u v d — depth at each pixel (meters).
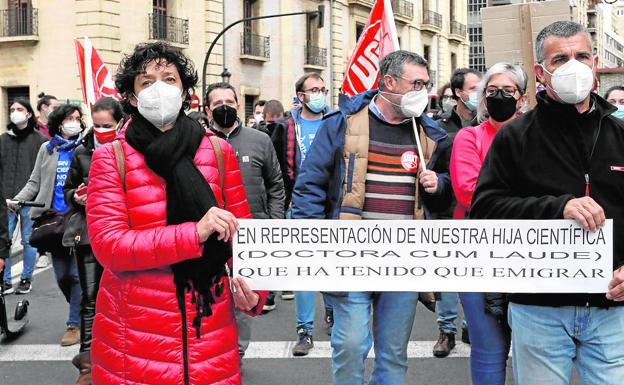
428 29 41.34
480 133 3.96
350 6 33.19
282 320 6.79
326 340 6.10
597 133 2.82
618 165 2.81
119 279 2.70
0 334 6.24
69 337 5.98
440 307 5.59
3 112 22.25
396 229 3.00
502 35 5.53
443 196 3.89
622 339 2.81
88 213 2.71
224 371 2.73
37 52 21.58
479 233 2.95
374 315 3.82
